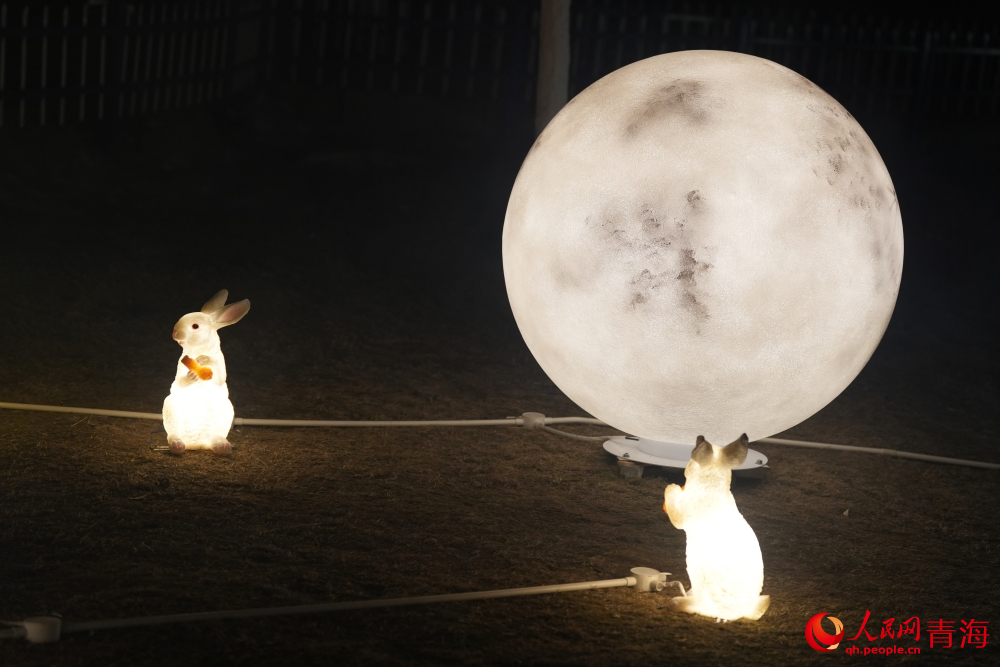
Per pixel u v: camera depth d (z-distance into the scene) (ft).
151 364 29.84
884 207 20.39
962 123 81.61
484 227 51.67
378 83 72.54
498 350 33.99
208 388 23.31
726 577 16.88
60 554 18.04
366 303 38.09
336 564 18.42
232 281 39.09
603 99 20.77
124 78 60.75
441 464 23.94
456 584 17.95
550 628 16.62
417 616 16.65
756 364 19.86
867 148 20.62
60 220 45.44
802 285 19.34
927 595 18.69
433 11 74.23
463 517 20.94
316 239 46.73
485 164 63.87
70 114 58.70
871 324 20.67
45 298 34.86
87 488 20.99
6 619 15.78
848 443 27.35
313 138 64.85
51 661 14.73
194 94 65.67
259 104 65.16
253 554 18.54
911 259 51.21
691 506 17.34
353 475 22.86
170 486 21.40
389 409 27.66
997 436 28.76
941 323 41.37
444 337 34.94
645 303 19.51
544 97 39.99
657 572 18.17
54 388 27.17
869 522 22.08
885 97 80.89
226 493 21.29
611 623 16.92
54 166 53.26
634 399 20.92
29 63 58.49
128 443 23.77
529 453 25.04
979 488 24.48
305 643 15.60
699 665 15.78
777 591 18.58
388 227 50.19
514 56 66.64
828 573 19.44
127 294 36.29
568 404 29.25
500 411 28.19
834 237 19.47
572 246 20.04
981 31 86.12
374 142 66.44
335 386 29.25
